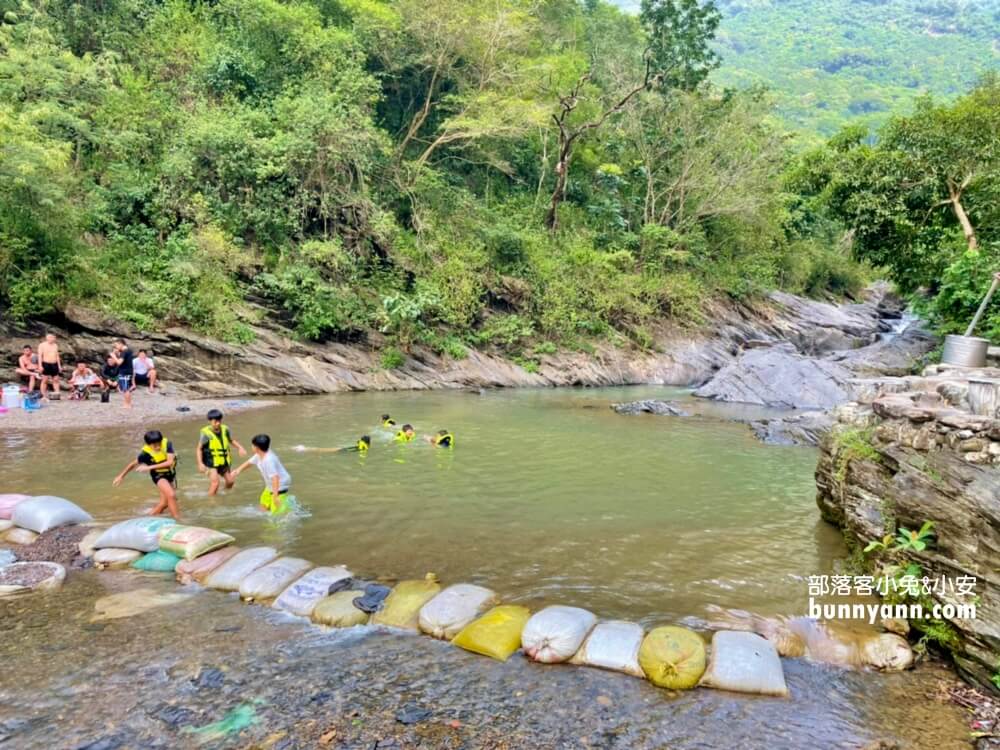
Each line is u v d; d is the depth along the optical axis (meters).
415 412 15.10
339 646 4.54
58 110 16.97
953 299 14.26
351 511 7.54
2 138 13.70
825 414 13.68
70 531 6.52
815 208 18.02
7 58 17.34
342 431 12.30
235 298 17.52
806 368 19.36
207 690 3.96
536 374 22.12
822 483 7.73
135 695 3.89
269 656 4.37
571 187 29.64
